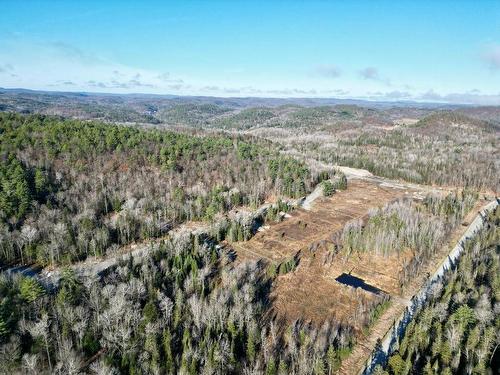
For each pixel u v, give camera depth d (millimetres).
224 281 100688
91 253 113875
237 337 78000
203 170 181875
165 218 142625
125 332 71875
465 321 81000
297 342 80062
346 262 122125
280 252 128375
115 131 190750
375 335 85250
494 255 112688
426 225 136125
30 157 148625
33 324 72250
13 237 108625
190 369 66562
